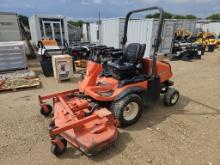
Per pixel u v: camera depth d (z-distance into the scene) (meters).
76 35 18.64
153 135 3.11
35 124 3.38
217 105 4.37
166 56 11.06
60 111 3.04
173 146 2.84
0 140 2.92
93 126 2.67
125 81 3.29
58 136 2.56
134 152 2.70
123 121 3.18
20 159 2.54
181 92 5.20
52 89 5.33
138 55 3.63
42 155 2.61
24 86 5.23
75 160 2.52
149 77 3.58
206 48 14.32
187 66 8.73
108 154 2.64
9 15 9.12
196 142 2.95
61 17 12.64
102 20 12.73
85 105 3.06
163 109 4.10
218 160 2.57
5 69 6.60
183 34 12.74
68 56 5.95
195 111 4.04
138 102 3.30
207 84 5.95
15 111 3.89
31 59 10.26
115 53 4.14
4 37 9.26
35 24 12.19
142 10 3.56
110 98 3.11
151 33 10.18
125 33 4.09
